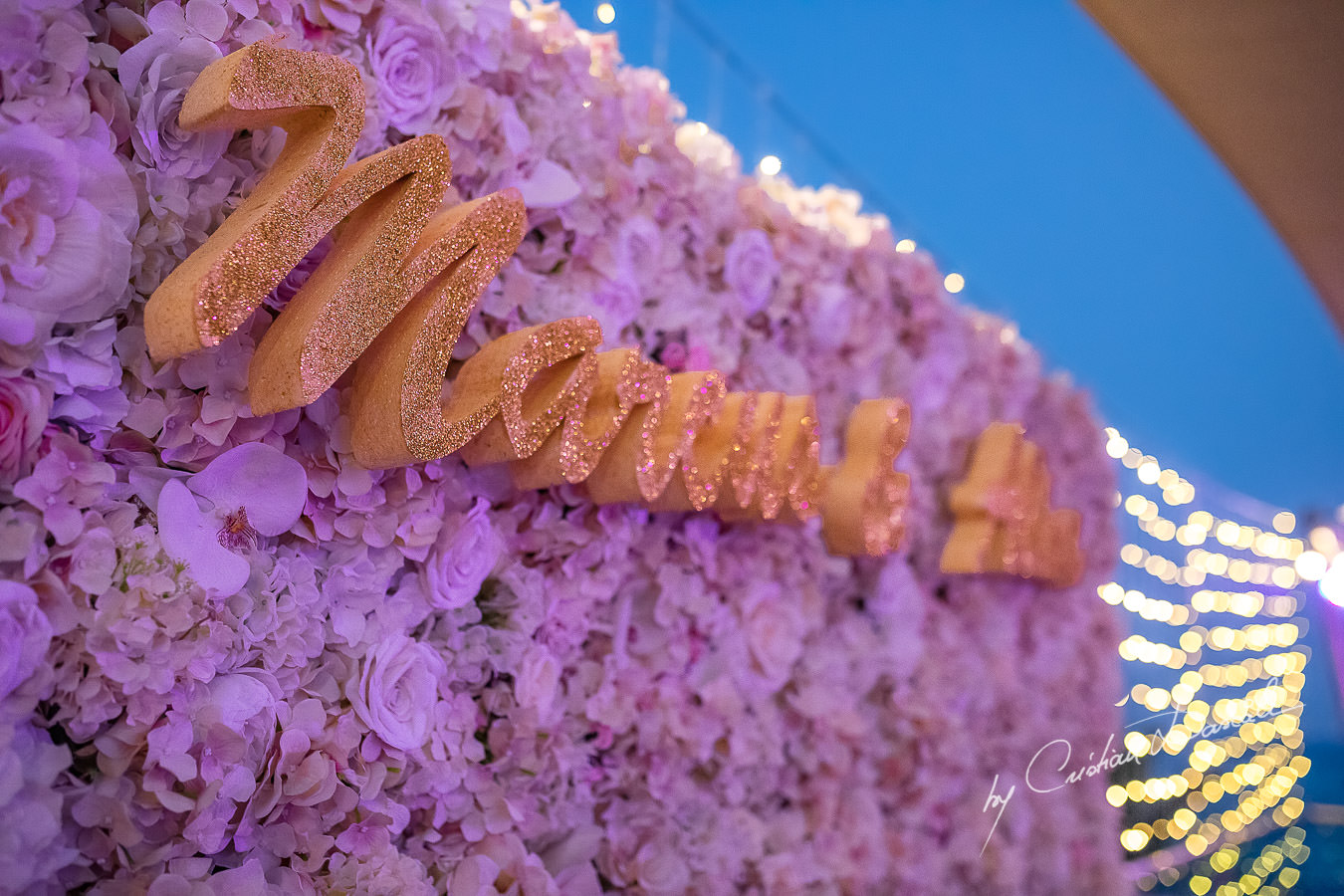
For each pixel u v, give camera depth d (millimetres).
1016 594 1686
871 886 1307
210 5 799
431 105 935
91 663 734
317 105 769
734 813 1146
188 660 761
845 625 1315
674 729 1076
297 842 820
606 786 1053
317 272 817
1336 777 2484
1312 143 1967
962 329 1609
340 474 853
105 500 756
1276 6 1635
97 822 736
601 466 974
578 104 1062
